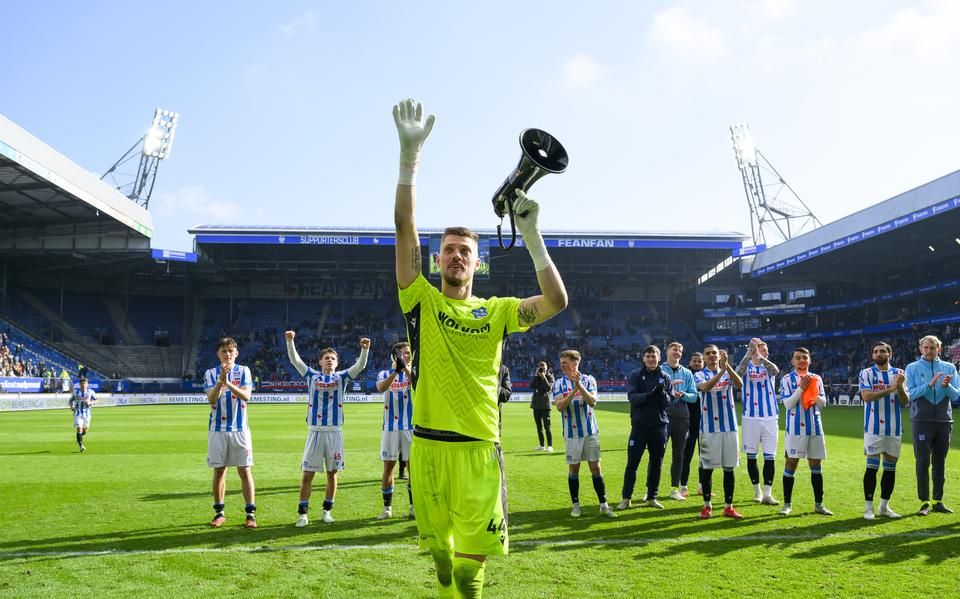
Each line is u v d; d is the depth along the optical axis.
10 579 5.78
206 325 56.16
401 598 5.28
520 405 40.75
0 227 43.50
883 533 7.42
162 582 5.69
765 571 5.97
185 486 10.71
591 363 54.06
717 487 10.73
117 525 7.89
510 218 3.48
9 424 24.34
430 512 3.57
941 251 42.94
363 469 12.91
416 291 3.58
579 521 8.09
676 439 9.84
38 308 50.81
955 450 15.06
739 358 54.34
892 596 5.30
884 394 8.27
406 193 3.45
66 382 41.69
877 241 40.47
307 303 58.19
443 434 3.53
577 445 8.45
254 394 45.91
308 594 5.38
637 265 53.59
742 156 56.62
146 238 44.88
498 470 3.58
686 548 6.77
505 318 3.65
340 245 46.78
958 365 39.44
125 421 26.12
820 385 8.55
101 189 37.78
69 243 43.88
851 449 15.48
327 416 8.12
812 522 8.02
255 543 7.03
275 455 14.99
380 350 54.34
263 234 44.53
